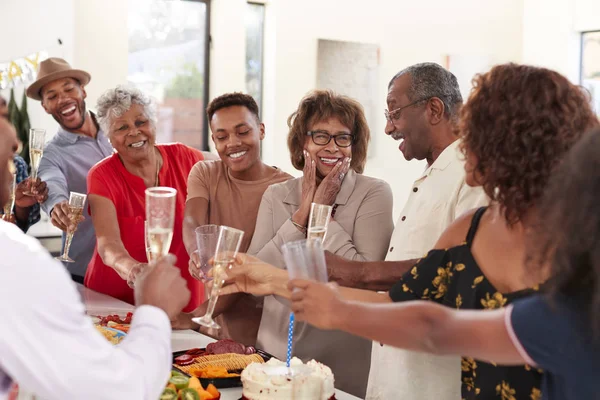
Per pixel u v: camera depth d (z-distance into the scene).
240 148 2.76
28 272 1.14
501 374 1.47
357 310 1.32
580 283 1.08
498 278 1.51
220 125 2.76
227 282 2.01
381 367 2.14
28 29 4.59
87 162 3.75
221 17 5.54
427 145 2.21
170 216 1.54
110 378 1.20
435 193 2.08
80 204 2.87
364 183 2.57
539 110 1.37
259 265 1.96
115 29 4.99
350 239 2.46
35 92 3.69
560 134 1.36
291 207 2.62
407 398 2.03
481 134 1.42
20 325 1.12
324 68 5.85
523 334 1.12
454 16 6.44
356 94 6.01
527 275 1.35
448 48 6.45
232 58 5.60
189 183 2.89
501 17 6.73
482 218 1.58
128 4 5.14
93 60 4.93
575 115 1.37
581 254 1.04
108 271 3.18
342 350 2.48
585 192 1.01
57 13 4.67
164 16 5.44
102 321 2.49
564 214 1.04
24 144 4.55
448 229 1.66
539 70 1.41
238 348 2.19
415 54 6.29
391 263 2.01
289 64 5.71
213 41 5.62
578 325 1.08
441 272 1.62
